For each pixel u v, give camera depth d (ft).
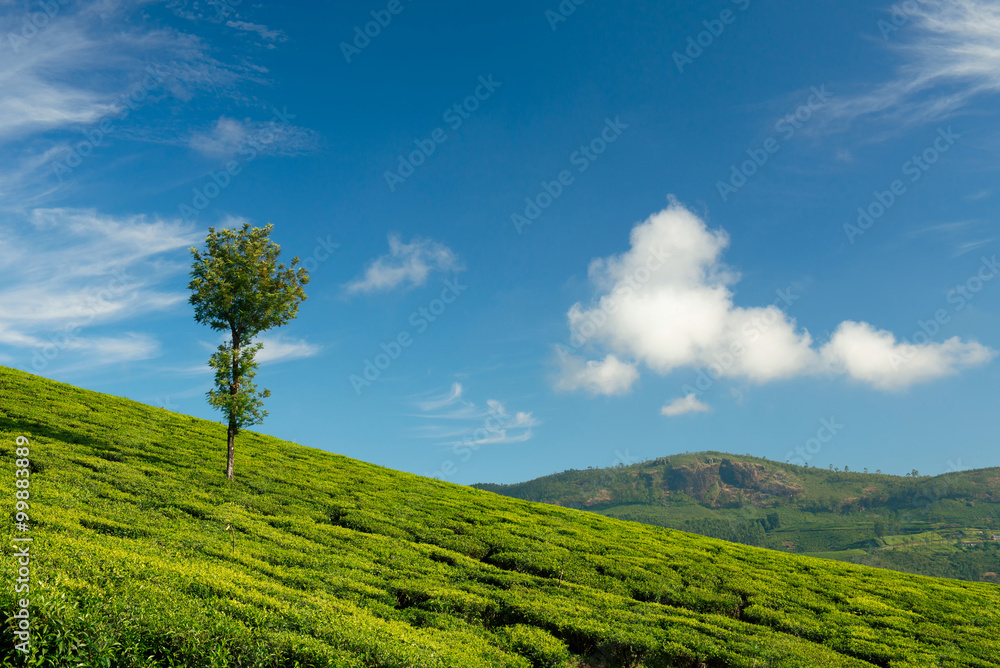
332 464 204.64
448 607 89.04
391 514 147.23
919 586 140.67
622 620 93.56
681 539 173.88
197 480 140.36
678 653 82.58
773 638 94.48
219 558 90.17
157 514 107.86
